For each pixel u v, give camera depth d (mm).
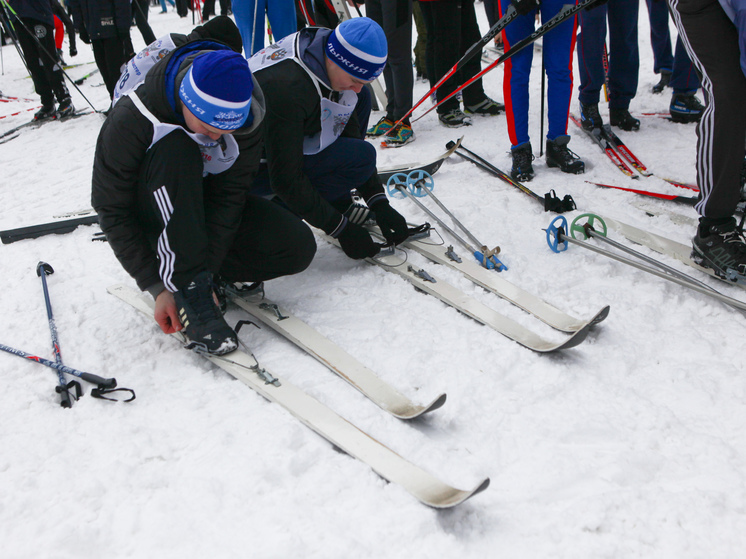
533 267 2494
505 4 3193
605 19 3660
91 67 8820
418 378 1853
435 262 2564
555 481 1456
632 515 1356
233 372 1875
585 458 1526
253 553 1274
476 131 4410
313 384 1838
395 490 1424
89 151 4859
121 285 2467
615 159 3566
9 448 1627
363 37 2055
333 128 2359
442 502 1337
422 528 1322
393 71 4121
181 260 1843
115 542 1336
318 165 2488
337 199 2695
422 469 1483
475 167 3691
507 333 2029
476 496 1432
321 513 1377
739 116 2037
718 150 2102
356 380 1822
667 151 3668
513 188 3330
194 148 1785
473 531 1337
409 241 2705
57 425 1703
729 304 2059
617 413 1671
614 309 2164
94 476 1508
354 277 2486
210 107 1598
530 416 1679
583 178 3395
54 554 1302
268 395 1766
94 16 5117
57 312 2326
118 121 1721
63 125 5707
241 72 1606
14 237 3062
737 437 1572
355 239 2385
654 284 2291
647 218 2879
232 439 1615
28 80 8367
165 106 1707
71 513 1408
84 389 1866
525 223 2902
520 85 3266
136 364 1970
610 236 2721
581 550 1278
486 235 2793
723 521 1336
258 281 2289
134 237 1894
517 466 1516
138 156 1771
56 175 4320
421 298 2312
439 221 2738
